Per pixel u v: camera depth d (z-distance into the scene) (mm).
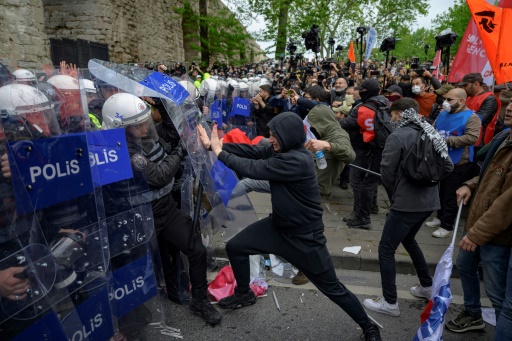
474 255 2607
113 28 14141
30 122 1534
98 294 1945
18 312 1521
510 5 3232
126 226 2225
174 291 3035
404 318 2947
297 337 2719
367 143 4312
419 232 4383
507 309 2004
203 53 17891
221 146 2633
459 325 2762
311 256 2428
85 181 1782
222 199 2959
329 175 4609
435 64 9102
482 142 4441
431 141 2621
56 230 1695
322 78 7152
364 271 3752
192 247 2732
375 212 5020
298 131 2293
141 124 2338
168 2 19703
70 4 13461
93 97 2416
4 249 1445
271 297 3219
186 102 2752
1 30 8820
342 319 2936
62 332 1704
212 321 2795
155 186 2471
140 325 2400
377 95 4344
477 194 2385
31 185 1533
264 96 6828
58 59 10305
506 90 4066
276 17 16906
